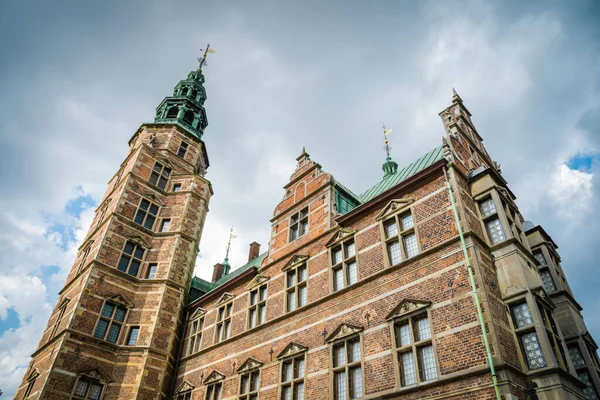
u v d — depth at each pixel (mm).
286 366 17672
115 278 25141
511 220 15297
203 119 39219
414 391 12727
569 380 11742
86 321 22734
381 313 15109
